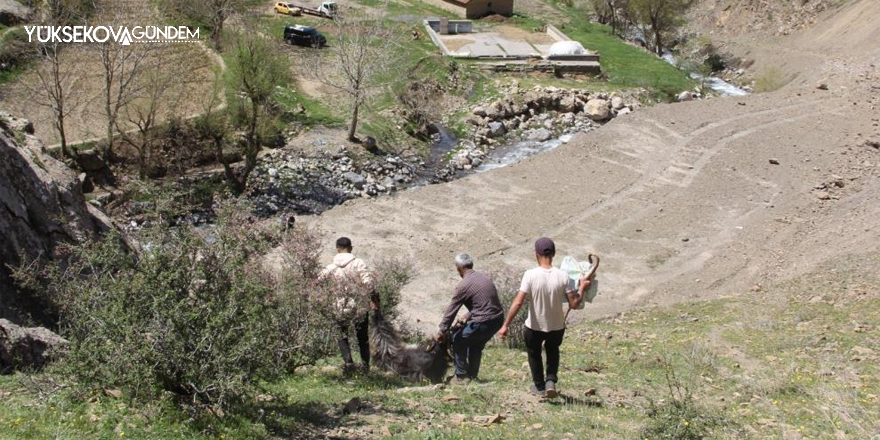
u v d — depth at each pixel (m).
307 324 8.97
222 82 38.72
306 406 8.05
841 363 10.09
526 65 50.09
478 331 9.27
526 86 46.72
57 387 6.77
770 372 9.85
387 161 36.66
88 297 6.82
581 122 44.12
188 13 47.47
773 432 7.24
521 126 43.47
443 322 9.35
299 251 9.48
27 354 8.05
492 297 9.34
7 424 6.12
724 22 72.12
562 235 26.12
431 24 59.34
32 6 42.62
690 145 34.91
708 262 23.84
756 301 17.16
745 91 55.19
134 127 34.16
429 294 21.44
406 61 48.00
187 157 33.72
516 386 9.50
